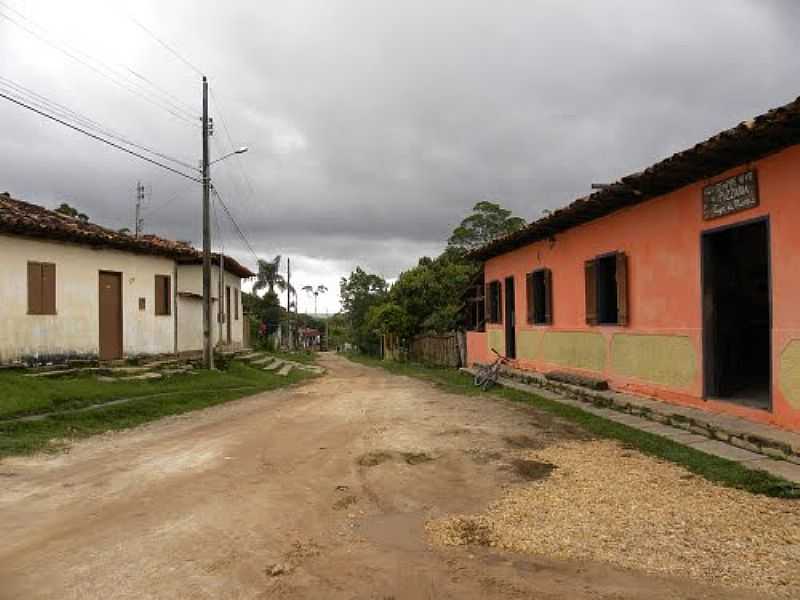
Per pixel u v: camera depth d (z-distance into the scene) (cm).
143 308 1939
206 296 2080
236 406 1452
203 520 581
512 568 458
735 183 866
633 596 407
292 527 560
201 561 483
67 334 1622
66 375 1519
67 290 1627
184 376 1822
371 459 816
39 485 718
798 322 758
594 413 1079
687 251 991
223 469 785
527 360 1712
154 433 1074
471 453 840
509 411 1212
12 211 1526
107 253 1778
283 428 1095
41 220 1534
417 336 3669
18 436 998
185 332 2402
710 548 480
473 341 2325
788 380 774
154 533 548
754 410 837
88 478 749
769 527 518
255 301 6481
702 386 960
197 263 2603
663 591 413
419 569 460
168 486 705
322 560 482
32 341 1520
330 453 866
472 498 639
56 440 988
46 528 566
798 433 753
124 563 481
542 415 1148
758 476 647
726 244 972
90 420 1152
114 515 602
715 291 953
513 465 769
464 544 509
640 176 945
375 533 542
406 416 1188
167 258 2078
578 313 1395
